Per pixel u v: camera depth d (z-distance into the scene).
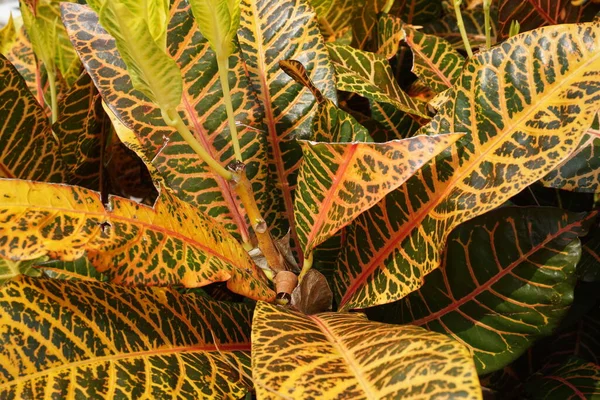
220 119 0.61
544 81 0.50
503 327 0.55
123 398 0.45
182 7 0.60
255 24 0.66
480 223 0.56
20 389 0.43
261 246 0.55
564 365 0.60
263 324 0.46
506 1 0.71
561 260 0.53
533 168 0.49
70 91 0.65
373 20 0.83
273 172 0.64
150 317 0.50
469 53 0.68
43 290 0.47
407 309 0.58
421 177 0.53
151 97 0.46
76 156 0.68
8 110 0.59
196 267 0.49
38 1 0.85
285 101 0.64
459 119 0.52
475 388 0.36
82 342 0.46
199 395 0.47
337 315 0.51
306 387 0.39
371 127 0.71
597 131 0.58
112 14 0.42
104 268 0.45
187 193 0.60
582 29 0.49
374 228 0.55
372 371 0.40
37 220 0.44
